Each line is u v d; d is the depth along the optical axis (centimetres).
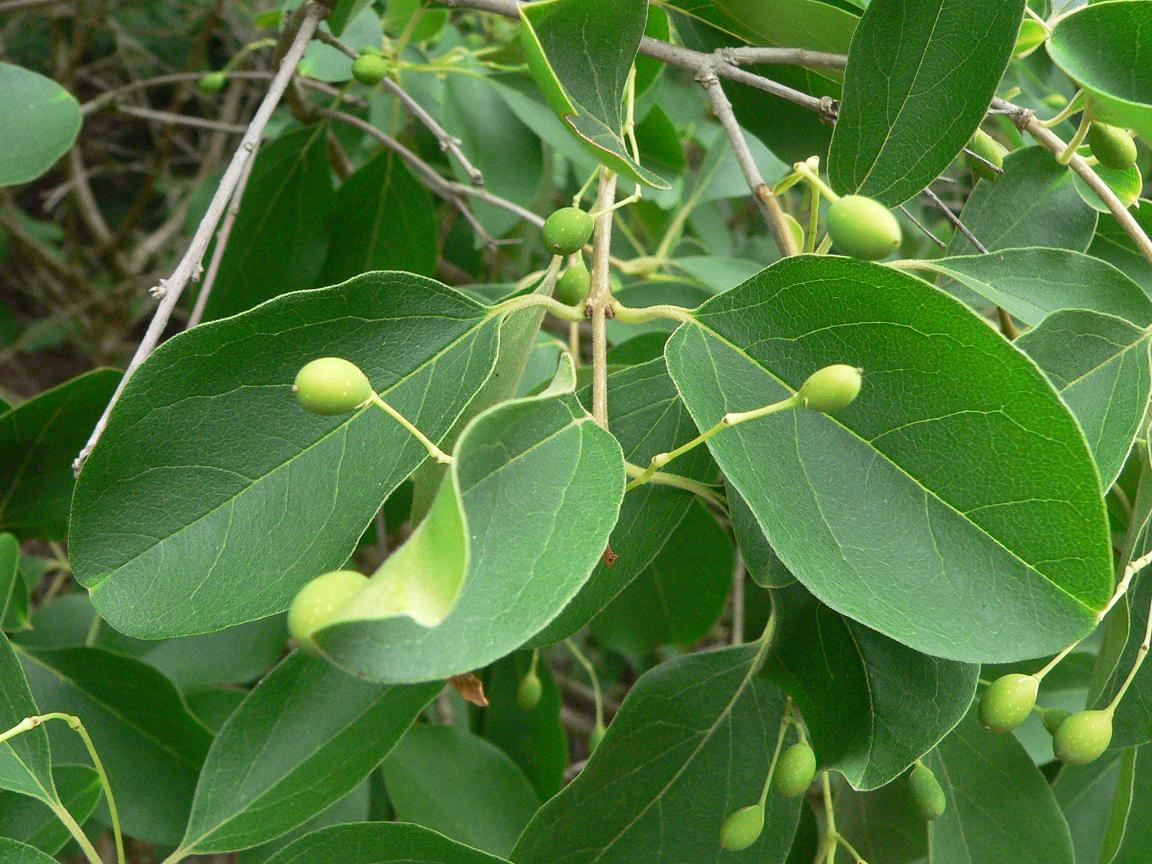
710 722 30
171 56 102
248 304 48
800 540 21
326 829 25
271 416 24
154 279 82
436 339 25
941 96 26
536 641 27
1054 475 21
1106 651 26
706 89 30
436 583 16
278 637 42
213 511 24
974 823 31
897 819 32
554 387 21
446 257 64
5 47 91
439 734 37
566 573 19
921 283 21
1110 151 27
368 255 49
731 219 81
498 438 19
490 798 37
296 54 32
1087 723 25
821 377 21
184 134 111
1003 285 26
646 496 28
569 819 29
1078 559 20
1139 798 32
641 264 50
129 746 35
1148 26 25
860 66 26
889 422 22
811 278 22
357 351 24
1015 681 24
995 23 25
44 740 27
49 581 73
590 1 24
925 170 27
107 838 65
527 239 52
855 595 21
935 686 25
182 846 28
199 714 40
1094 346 25
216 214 28
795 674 27
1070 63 26
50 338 99
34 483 37
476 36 68
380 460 24
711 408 23
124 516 23
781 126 36
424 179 56
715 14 33
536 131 44
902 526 22
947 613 21
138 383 23
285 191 47
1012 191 33
